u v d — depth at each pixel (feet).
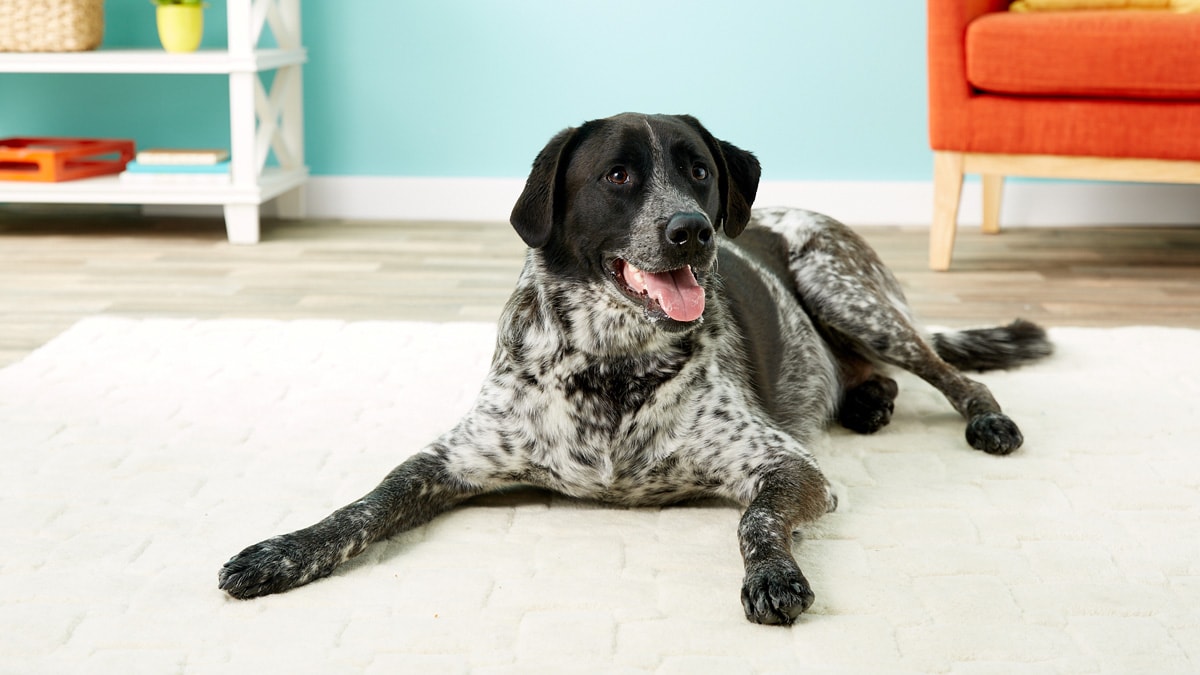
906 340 8.85
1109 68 12.49
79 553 6.31
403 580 6.09
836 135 16.69
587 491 7.03
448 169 16.99
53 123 16.92
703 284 6.89
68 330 10.71
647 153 6.67
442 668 5.19
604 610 5.76
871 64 16.43
